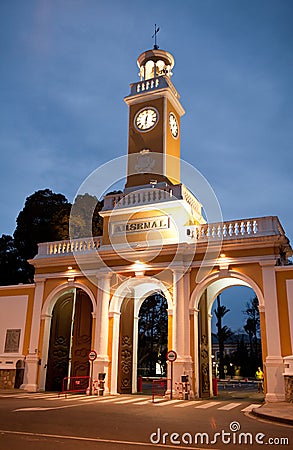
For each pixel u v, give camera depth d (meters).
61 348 19.61
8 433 7.21
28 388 17.98
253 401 14.80
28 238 30.77
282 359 14.71
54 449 5.90
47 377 18.58
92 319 18.33
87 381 18.41
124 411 11.06
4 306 20.09
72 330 20.39
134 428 8.09
